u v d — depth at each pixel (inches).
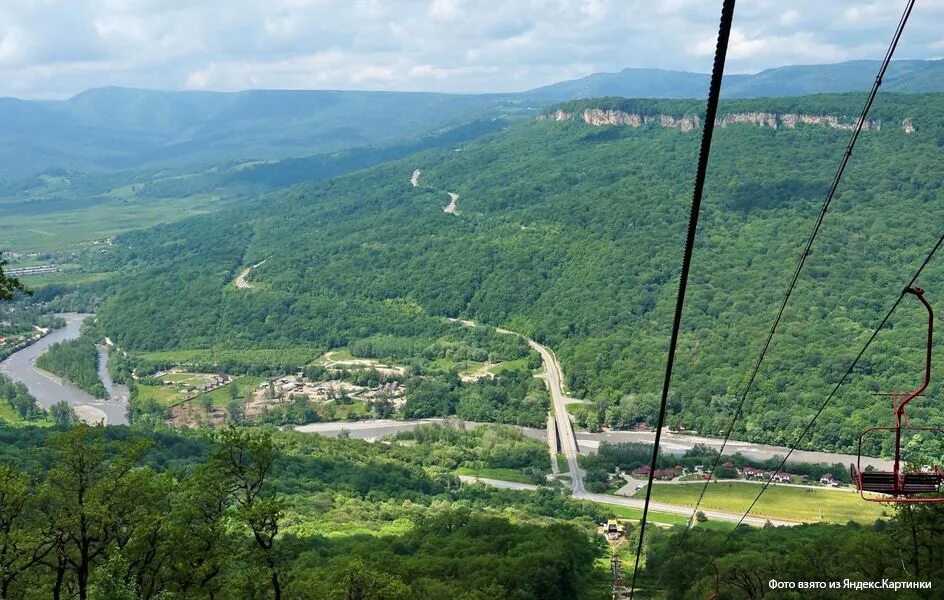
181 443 7219.5
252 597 2305.6
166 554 2219.5
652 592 4498.0
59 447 2199.8
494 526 5231.3
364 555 4286.4
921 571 3255.4
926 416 7736.2
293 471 6879.9
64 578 2343.8
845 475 6889.8
